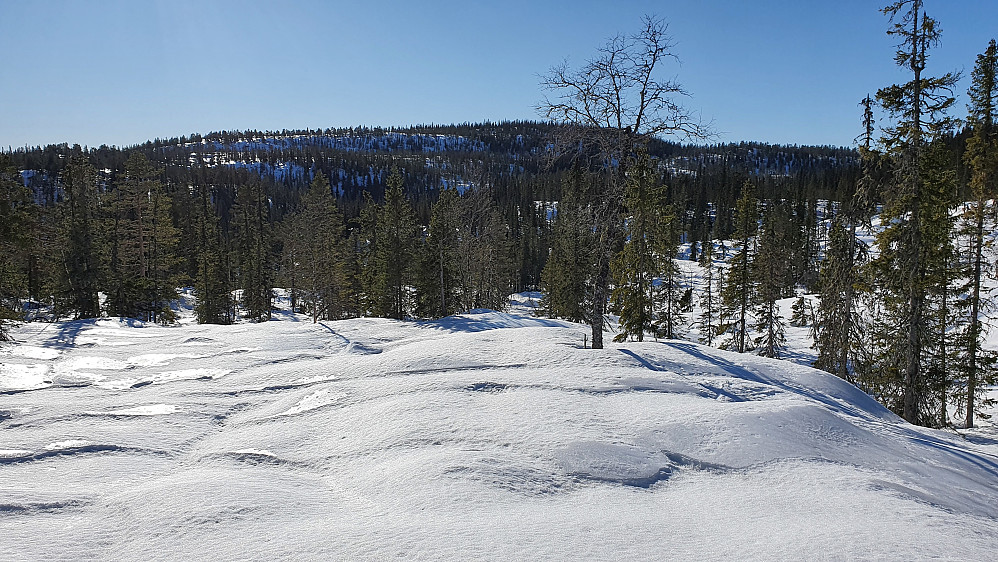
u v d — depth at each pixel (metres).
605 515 5.81
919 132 15.13
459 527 5.27
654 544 4.91
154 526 5.61
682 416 9.59
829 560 4.55
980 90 21.53
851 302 21.77
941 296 19.41
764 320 34.72
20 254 29.00
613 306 27.08
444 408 10.34
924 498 6.97
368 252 48.19
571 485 7.02
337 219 52.97
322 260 44.81
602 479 7.26
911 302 16.70
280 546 4.92
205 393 14.25
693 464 8.04
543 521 5.50
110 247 41.84
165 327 29.44
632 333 26.02
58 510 6.34
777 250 35.41
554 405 10.33
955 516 6.18
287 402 12.77
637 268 25.34
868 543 4.93
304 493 6.95
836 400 13.24
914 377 16.72
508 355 15.16
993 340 26.94
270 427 10.83
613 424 9.34
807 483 7.27
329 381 14.47
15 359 19.75
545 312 47.66
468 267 44.44
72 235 37.53
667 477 7.56
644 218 22.28
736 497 6.72
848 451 8.75
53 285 37.38
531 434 8.72
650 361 13.98
